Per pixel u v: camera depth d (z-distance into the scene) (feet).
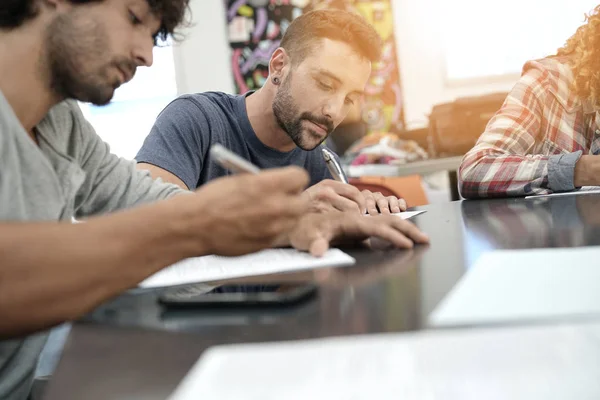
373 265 2.18
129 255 1.58
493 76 12.37
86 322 1.64
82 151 3.08
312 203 3.37
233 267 2.40
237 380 1.06
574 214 3.04
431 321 1.38
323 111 4.60
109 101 2.43
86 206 3.24
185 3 2.56
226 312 1.64
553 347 1.09
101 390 1.14
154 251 1.63
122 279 1.58
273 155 5.07
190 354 1.31
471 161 4.60
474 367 1.03
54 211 2.32
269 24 11.86
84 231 1.56
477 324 1.31
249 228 1.74
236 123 4.93
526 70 5.42
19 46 2.24
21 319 1.48
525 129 4.94
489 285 1.61
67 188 2.69
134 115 11.28
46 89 2.36
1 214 2.02
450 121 8.27
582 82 4.91
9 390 2.15
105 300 1.58
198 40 11.65
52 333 2.75
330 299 1.70
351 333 1.35
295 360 1.13
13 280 1.46
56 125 2.80
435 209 4.02
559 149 5.09
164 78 11.49
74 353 1.37
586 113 5.03
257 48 11.86
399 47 12.16
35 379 2.57
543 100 5.11
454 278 1.84
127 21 2.29
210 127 4.78
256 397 0.98
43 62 2.27
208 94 5.10
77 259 1.50
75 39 2.19
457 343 1.16
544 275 1.65
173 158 4.46
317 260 2.36
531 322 1.29
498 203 4.02
